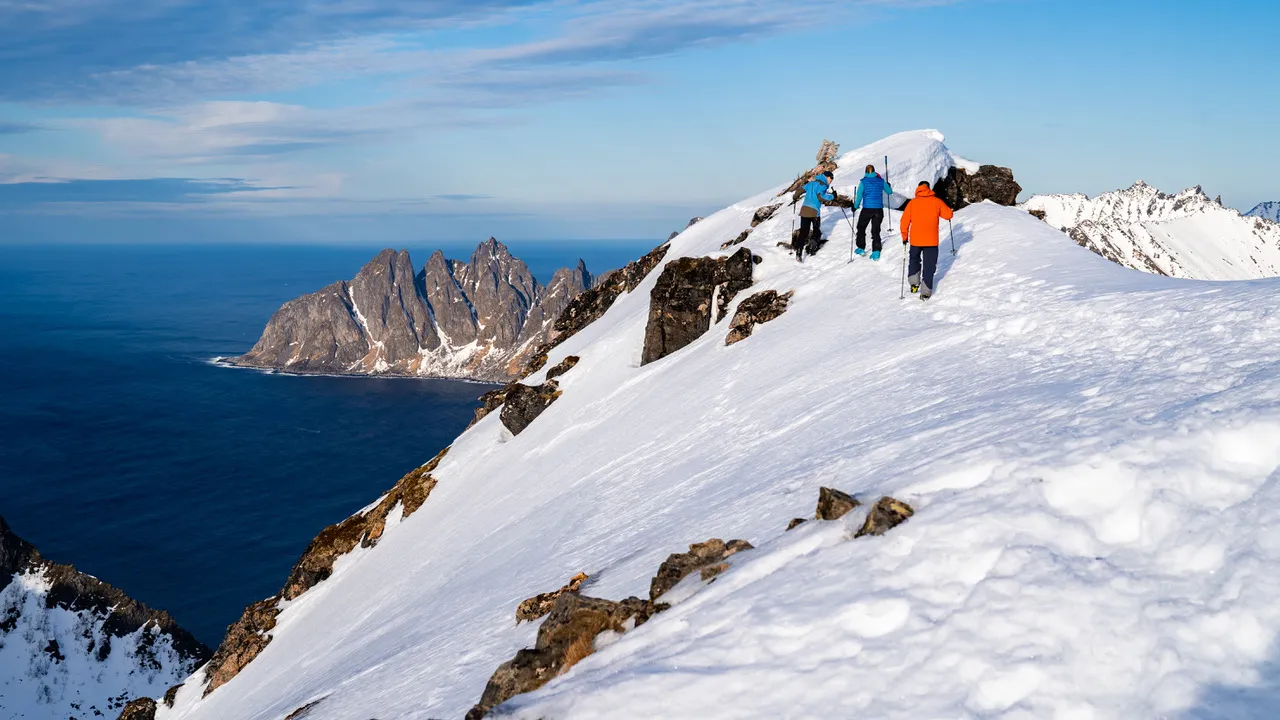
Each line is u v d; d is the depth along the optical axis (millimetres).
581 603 9719
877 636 6266
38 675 135000
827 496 8750
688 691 6375
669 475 19641
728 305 31578
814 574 7445
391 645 21047
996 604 6023
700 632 7348
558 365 41531
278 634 37250
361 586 34188
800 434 15922
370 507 43438
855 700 5680
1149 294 14430
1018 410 10375
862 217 27609
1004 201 33219
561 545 19422
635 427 26828
